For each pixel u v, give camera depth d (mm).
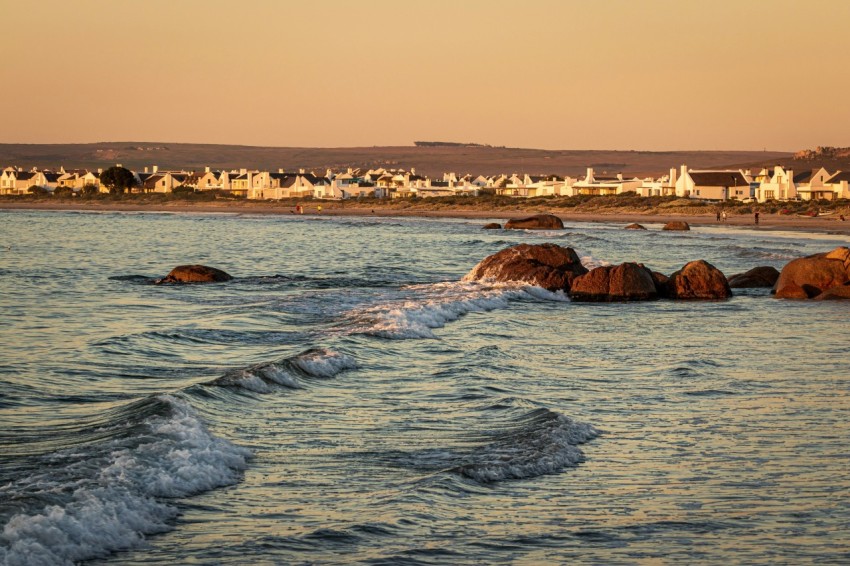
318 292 60812
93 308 54906
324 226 191125
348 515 18641
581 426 26219
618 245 124750
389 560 16328
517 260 66750
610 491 20641
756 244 127125
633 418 27906
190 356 37719
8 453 21672
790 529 18234
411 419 27234
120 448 21344
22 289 66562
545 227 172875
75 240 138000
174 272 72562
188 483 20047
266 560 16219
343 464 22453
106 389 30984
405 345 40906
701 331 47562
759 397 31141
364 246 125688
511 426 26328
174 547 16750
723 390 32281
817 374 35500
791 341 44219
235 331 44000
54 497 17656
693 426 26938
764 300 62688
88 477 19188
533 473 21875
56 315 51531
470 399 30078
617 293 61938
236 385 29891
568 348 41469
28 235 150375
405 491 20094
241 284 70750
